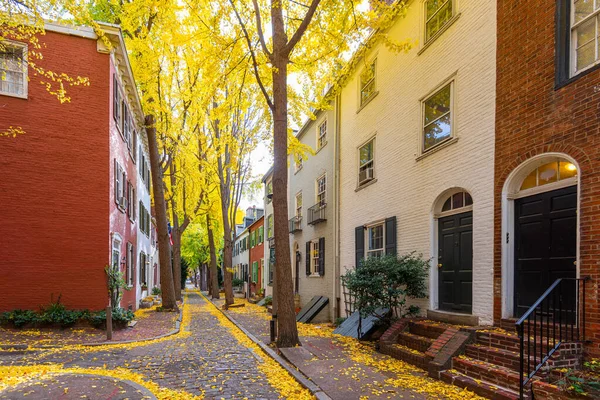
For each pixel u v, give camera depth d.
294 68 10.69
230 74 10.47
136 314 15.34
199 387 5.47
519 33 6.19
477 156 7.04
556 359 4.60
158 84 14.95
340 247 13.75
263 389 5.44
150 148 16.30
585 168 4.93
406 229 9.41
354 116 12.97
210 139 18.98
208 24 9.48
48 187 10.71
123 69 13.16
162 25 10.60
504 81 6.46
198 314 17.34
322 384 5.53
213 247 29.30
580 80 5.07
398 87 10.09
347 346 8.44
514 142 6.17
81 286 10.80
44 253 10.55
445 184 7.96
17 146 10.51
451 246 7.88
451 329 6.45
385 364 6.70
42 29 7.66
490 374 5.02
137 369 6.44
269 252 24.77
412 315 8.61
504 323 6.06
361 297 8.32
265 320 14.10
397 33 10.34
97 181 11.19
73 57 11.14
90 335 9.64
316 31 9.20
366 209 11.76
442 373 5.61
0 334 9.18
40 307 10.38
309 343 8.79
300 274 17.98
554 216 5.57
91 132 11.22
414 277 7.98
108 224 11.23
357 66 12.63
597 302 4.66
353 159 12.97
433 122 8.63
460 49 7.68
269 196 24.52
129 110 15.55
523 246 6.07
